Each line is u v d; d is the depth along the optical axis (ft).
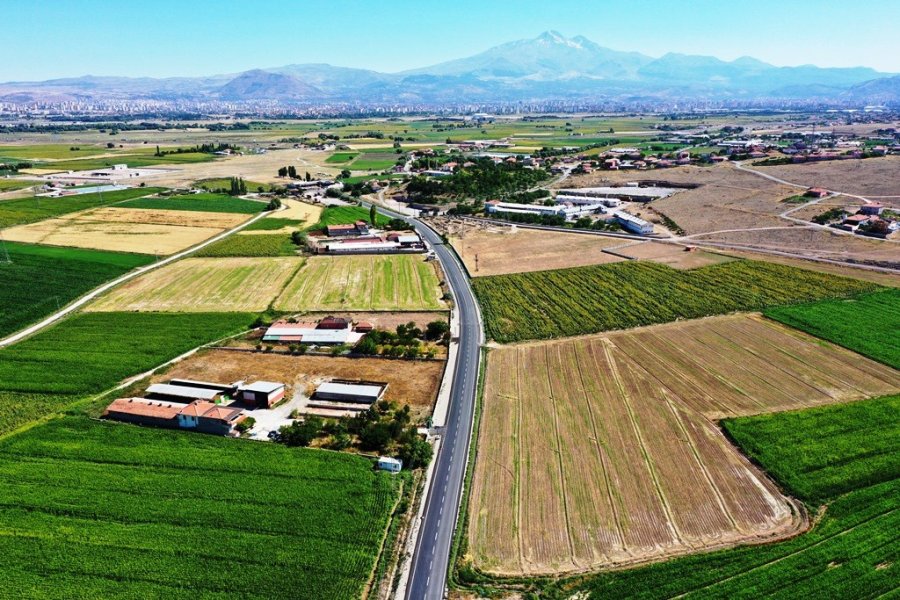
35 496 217.77
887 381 300.81
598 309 404.36
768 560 190.08
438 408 285.43
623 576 185.37
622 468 239.30
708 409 280.10
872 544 194.70
